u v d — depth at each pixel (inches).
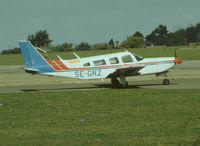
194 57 7854.3
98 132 1280.8
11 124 1450.5
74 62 2677.2
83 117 1553.9
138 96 2151.8
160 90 2432.3
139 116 1539.1
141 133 1246.9
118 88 2696.9
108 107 1786.4
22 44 2598.4
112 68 2719.0
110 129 1320.1
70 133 1279.5
